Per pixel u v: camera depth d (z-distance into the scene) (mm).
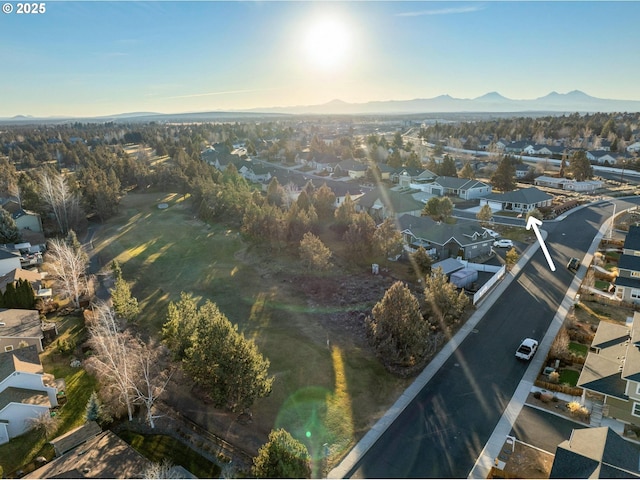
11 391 31734
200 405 32844
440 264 51625
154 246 69250
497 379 33000
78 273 52438
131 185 113688
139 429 30906
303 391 32938
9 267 57781
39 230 77188
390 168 115875
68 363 39219
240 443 28625
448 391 31922
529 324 40469
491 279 48281
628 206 81125
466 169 101938
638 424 27406
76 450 27922
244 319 44688
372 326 37000
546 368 33656
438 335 38469
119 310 43031
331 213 70438
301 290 49688
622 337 32969
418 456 26219
